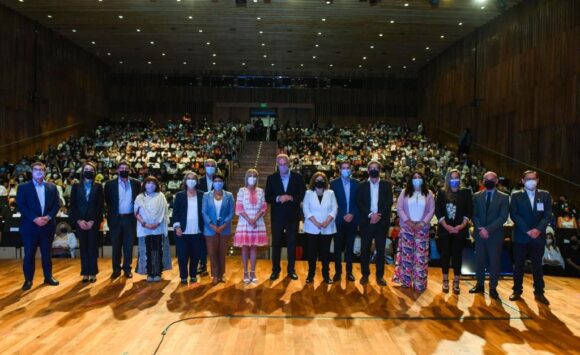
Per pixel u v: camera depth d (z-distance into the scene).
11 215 8.64
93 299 5.45
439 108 21.67
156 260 6.38
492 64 16.41
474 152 17.75
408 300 5.55
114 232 6.54
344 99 26.03
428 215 6.07
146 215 6.31
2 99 15.42
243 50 21.09
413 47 20.27
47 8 15.61
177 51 21.55
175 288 6.00
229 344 4.08
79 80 21.23
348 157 17.64
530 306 5.43
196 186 6.67
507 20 15.41
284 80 26.06
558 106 12.65
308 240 6.35
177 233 6.23
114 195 6.53
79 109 21.31
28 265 5.94
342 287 6.14
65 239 8.51
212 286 6.12
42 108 17.94
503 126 15.66
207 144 18.80
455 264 5.93
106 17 16.50
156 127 23.61
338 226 6.47
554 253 8.04
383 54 21.62
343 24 16.89
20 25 16.34
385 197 6.29
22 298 5.48
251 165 18.05
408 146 19.88
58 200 6.21
